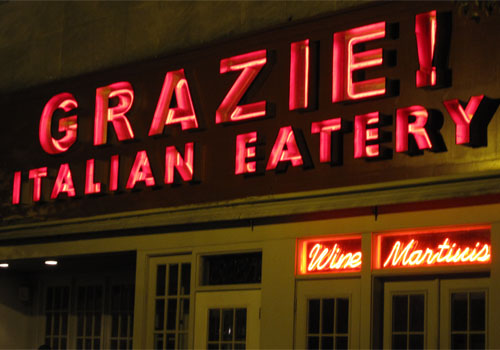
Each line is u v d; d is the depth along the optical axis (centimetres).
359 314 1055
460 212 990
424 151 1027
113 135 1363
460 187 979
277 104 1180
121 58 1401
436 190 997
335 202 1082
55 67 1493
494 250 958
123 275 1505
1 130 1538
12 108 1531
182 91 1284
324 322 1091
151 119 1326
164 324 1260
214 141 1243
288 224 1138
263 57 1192
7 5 1606
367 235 1061
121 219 1316
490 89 991
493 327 948
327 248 1108
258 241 1164
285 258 1133
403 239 1042
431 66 1027
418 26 1041
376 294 1049
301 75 1148
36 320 1600
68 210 1408
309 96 1135
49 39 1516
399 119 1042
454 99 1015
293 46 1160
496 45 995
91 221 1354
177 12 1344
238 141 1198
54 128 1444
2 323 1562
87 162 1378
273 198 1145
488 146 980
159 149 1306
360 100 1088
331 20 1144
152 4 1380
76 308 1558
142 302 1280
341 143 1100
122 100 1352
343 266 1088
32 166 1477
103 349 1502
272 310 1132
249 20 1250
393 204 1039
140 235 1303
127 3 1414
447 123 1016
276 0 1225
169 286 1269
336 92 1106
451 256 1000
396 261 1043
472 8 926
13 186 1475
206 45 1279
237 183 1202
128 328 1476
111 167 1345
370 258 1052
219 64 1261
